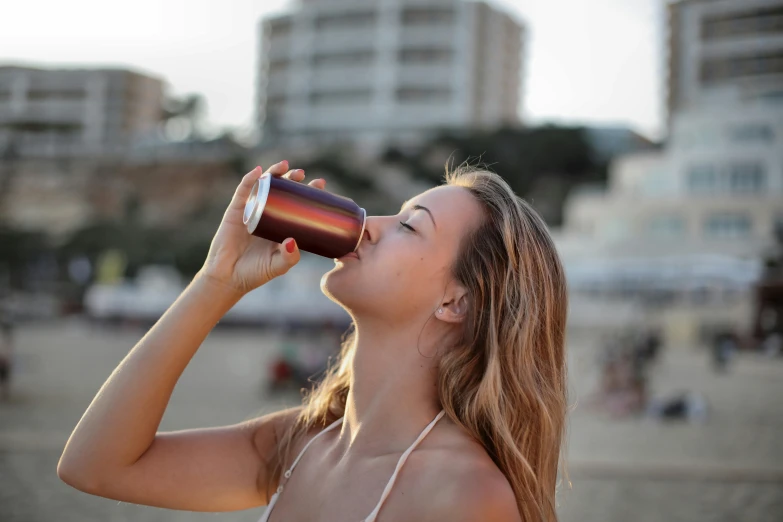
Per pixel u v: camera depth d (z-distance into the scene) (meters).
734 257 44.19
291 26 104.50
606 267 40.81
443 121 97.06
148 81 94.31
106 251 67.75
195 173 84.69
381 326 1.66
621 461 10.19
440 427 1.59
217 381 19.86
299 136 99.69
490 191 1.75
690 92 71.94
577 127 86.31
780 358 30.36
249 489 1.83
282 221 1.59
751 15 71.25
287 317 38.06
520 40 110.56
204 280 1.72
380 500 1.46
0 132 80.94
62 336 35.84
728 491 8.48
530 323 1.66
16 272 65.94
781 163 51.47
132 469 1.70
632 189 55.16
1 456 9.24
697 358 31.28
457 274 1.67
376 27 99.69
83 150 84.31
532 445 1.65
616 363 17.12
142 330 39.44
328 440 1.73
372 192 83.56
